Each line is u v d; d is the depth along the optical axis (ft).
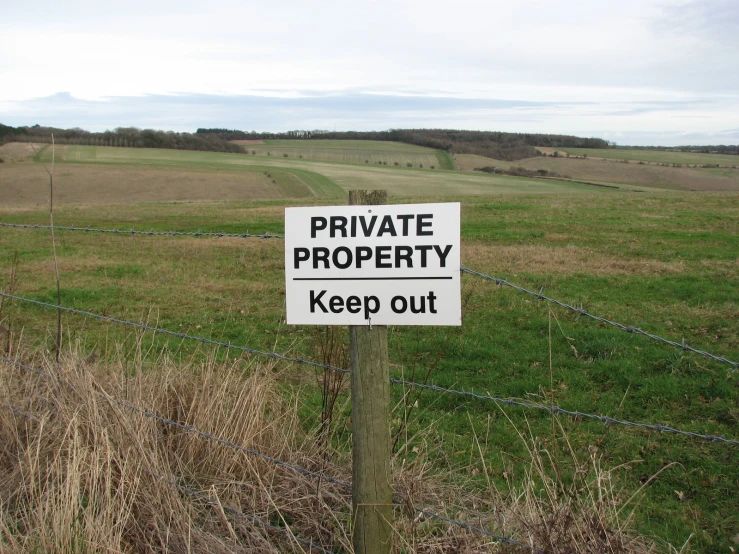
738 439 17.97
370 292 9.66
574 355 25.90
